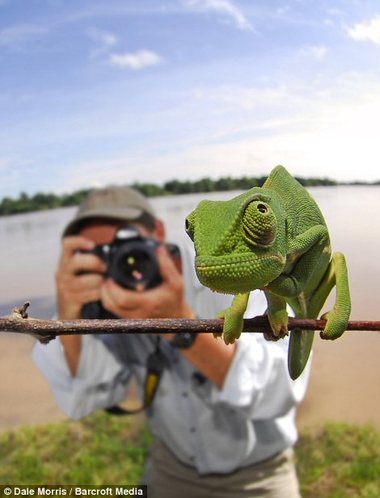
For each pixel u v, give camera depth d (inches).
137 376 38.6
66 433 53.4
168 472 37.6
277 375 34.2
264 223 12.4
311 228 15.7
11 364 62.7
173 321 15.1
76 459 50.9
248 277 12.4
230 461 35.6
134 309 32.4
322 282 17.0
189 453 36.4
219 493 35.4
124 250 32.5
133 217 33.8
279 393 34.3
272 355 34.1
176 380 35.8
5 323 15.2
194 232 13.2
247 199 12.7
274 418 35.1
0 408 57.1
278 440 35.9
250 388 33.7
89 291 33.7
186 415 35.6
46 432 53.8
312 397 51.4
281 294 14.7
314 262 15.9
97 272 33.4
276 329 15.0
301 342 16.9
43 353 39.5
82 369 38.2
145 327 15.1
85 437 53.0
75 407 38.7
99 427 53.8
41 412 56.7
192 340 32.5
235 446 35.5
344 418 50.1
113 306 32.6
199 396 35.3
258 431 35.6
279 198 14.6
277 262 12.9
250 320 15.2
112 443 52.1
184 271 35.1
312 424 50.0
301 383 35.6
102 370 38.3
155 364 35.8
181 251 35.3
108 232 33.0
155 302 32.5
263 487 36.1
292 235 14.8
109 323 15.1
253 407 34.0
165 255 33.0
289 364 17.0
